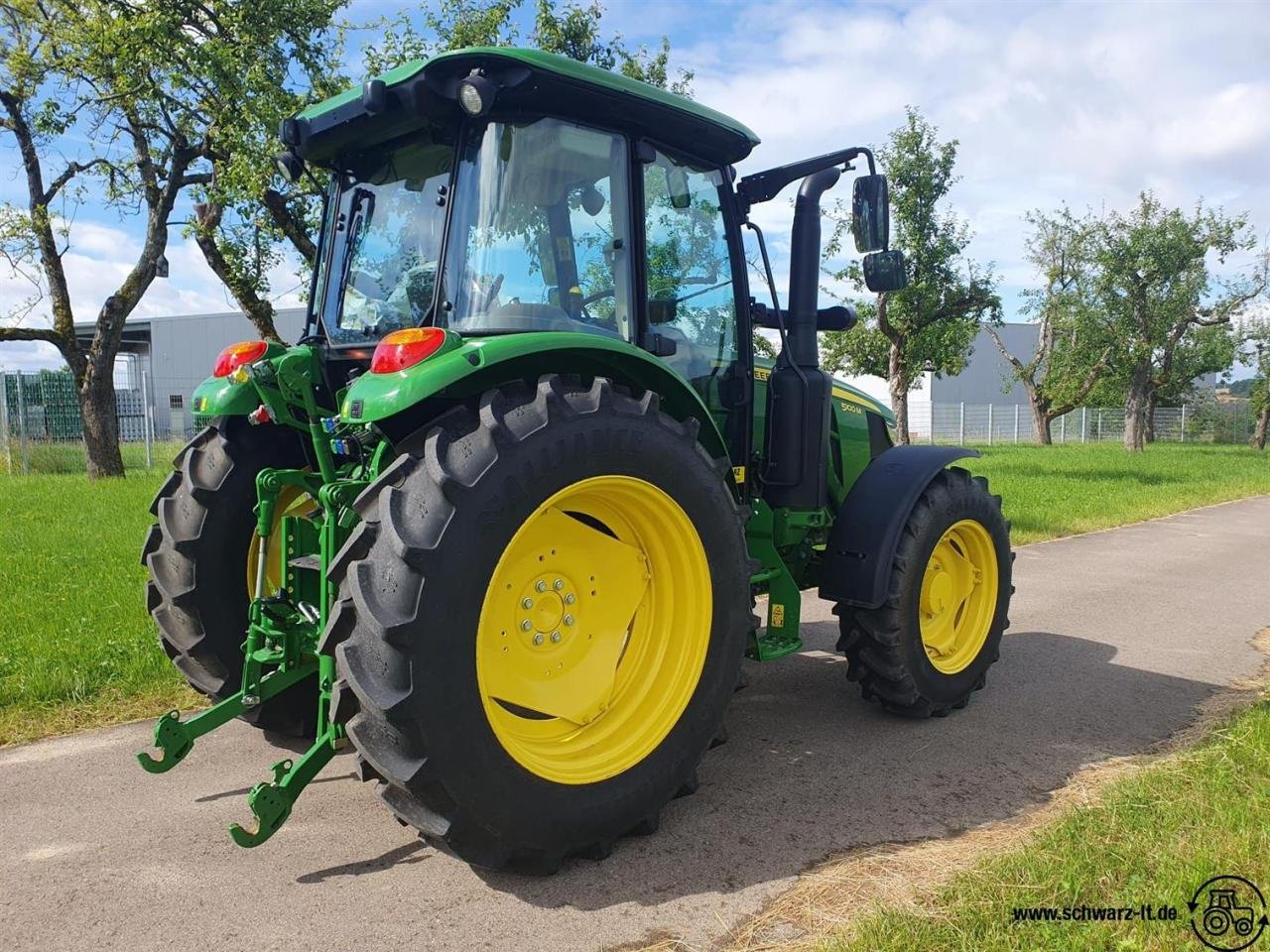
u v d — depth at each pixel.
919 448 4.36
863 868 2.84
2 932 2.48
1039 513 11.82
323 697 2.84
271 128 9.78
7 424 16.92
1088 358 30.14
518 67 2.97
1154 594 7.18
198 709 4.20
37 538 8.32
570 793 2.79
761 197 4.23
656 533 3.14
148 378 16.58
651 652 3.19
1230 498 15.14
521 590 2.93
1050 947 2.26
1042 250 28.64
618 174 3.41
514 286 3.14
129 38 9.98
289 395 3.47
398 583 2.52
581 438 2.80
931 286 17.08
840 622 4.20
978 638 4.48
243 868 2.83
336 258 3.75
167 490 3.88
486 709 2.64
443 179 3.31
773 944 2.43
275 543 3.83
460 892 2.70
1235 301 29.30
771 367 4.42
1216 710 4.39
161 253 14.39
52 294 14.65
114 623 5.27
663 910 2.61
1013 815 3.23
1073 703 4.51
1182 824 2.86
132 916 2.56
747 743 3.96
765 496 4.14
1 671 4.44
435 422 2.78
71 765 3.63
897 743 3.96
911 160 16.80
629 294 3.43
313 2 10.51
